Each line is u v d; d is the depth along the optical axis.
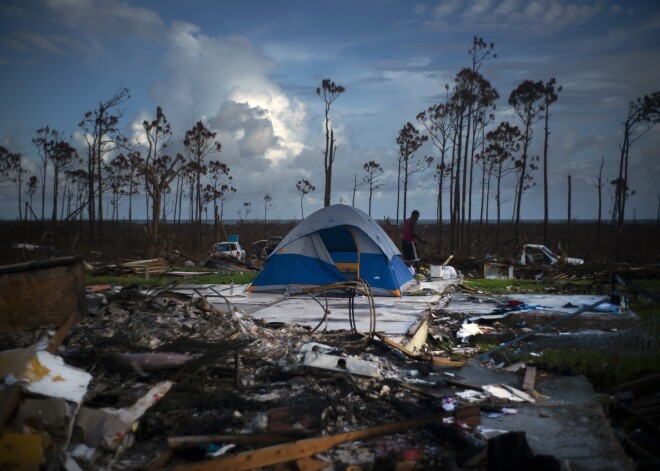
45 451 3.36
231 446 3.66
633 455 4.18
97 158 43.34
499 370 6.22
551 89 40.53
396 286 12.88
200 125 53.44
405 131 52.50
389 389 5.07
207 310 7.27
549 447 3.88
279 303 11.39
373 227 13.87
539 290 15.89
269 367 5.46
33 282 5.81
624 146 40.84
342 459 3.60
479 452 3.48
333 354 6.00
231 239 33.09
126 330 6.02
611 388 5.79
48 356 4.09
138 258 26.58
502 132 50.00
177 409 4.35
